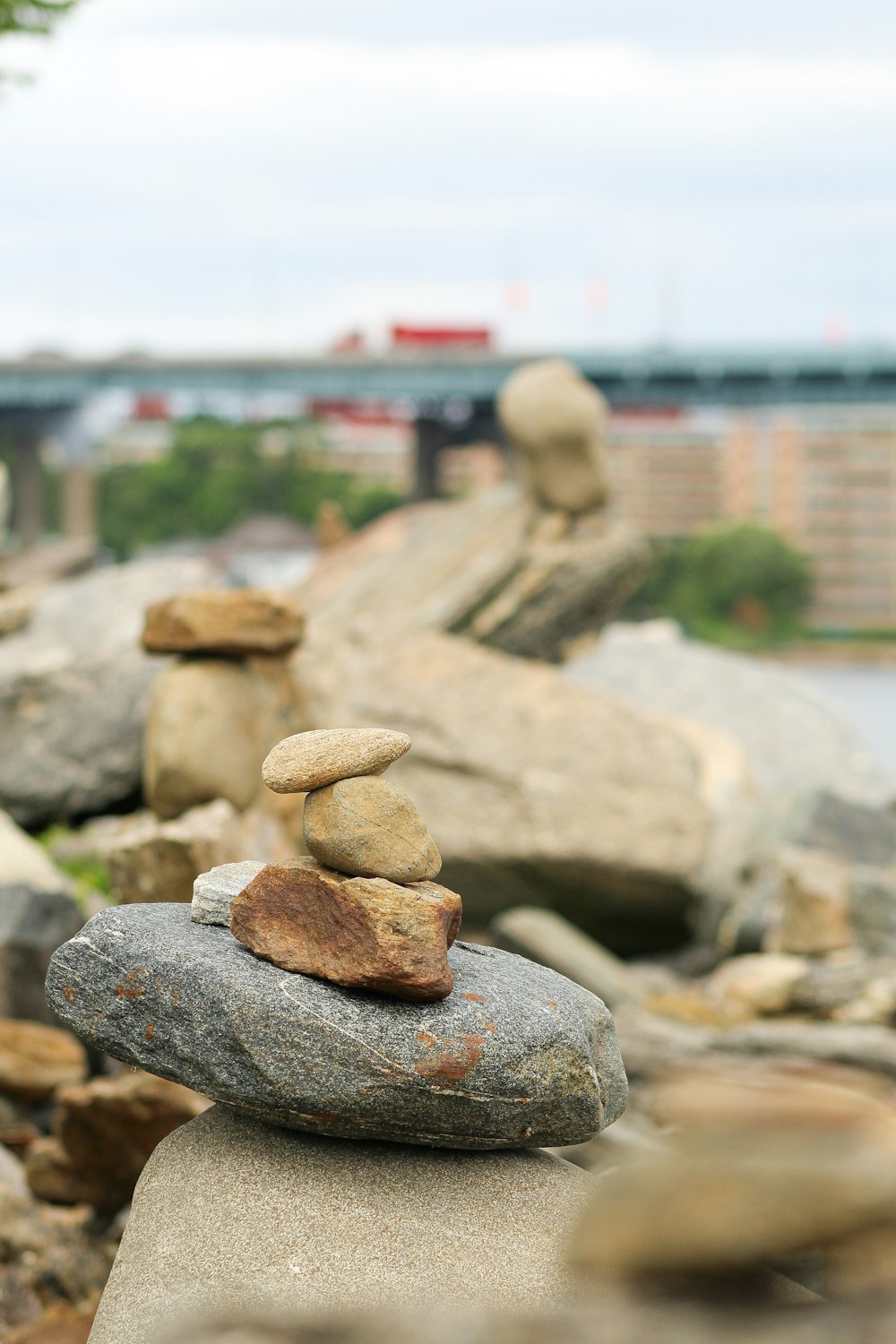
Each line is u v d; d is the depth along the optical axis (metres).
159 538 123.38
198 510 123.06
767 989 10.70
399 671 13.09
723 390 76.75
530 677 13.12
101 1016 3.42
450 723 12.47
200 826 6.91
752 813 13.95
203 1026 3.29
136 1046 3.38
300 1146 3.45
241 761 7.39
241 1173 3.38
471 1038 3.25
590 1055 3.41
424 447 74.81
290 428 130.38
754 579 129.38
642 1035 8.65
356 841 3.36
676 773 12.38
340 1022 3.22
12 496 75.81
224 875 3.72
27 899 7.73
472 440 74.56
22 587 17.69
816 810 14.85
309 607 15.98
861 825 14.77
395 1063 3.20
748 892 13.73
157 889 6.91
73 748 11.60
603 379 75.62
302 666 11.56
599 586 15.81
